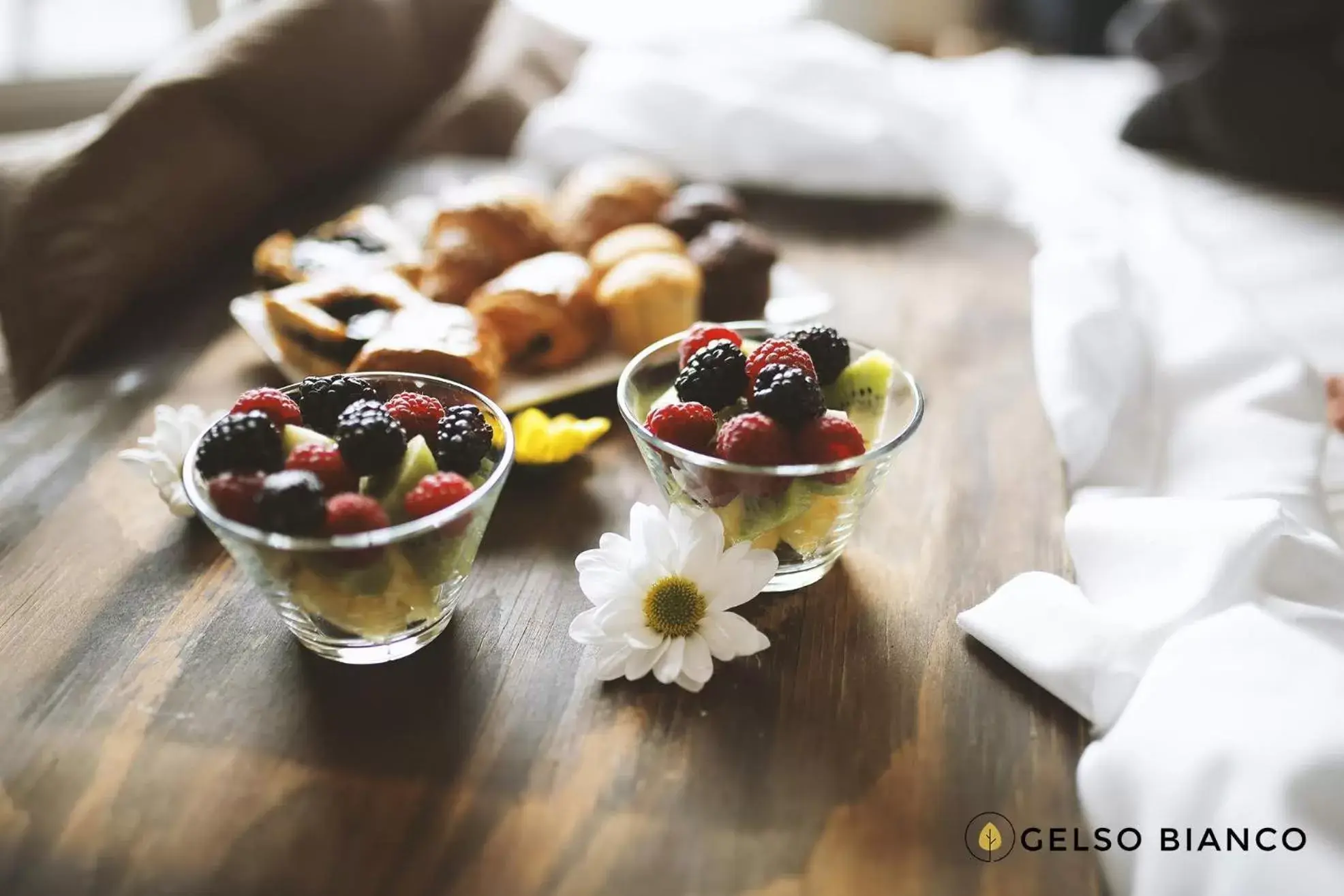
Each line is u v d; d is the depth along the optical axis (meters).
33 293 0.56
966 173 0.72
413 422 0.36
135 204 0.57
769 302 0.56
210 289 0.58
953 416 0.49
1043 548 0.41
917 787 0.32
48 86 1.00
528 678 0.35
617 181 0.60
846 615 0.38
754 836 0.31
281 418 0.35
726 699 0.35
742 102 0.71
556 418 0.48
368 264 0.54
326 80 0.67
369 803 0.31
